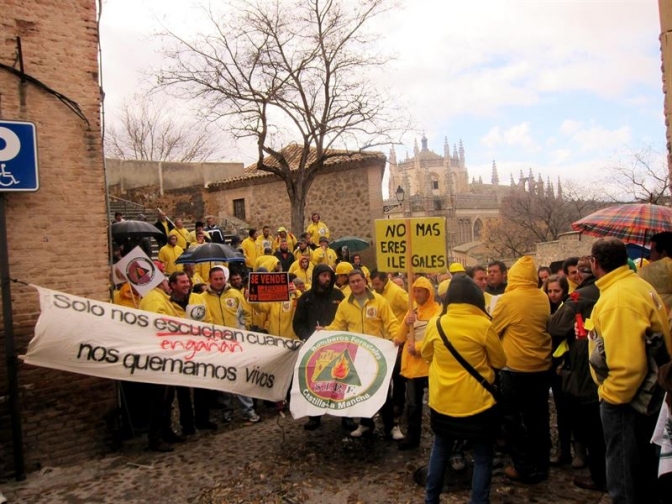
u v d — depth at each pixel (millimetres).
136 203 21203
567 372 4617
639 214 5434
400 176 112438
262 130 18141
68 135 5934
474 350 4012
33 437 5633
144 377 5543
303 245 14016
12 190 5273
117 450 6117
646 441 3393
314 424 6414
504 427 4938
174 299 6742
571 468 5090
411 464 5305
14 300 5574
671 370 2855
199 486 5023
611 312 3418
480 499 3990
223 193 22875
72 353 5285
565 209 40312
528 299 4758
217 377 5812
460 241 77750
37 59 5750
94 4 6152
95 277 6055
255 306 7922
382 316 6070
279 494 4773
